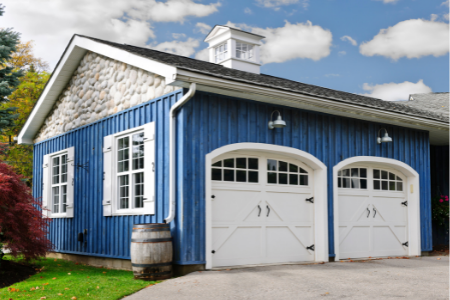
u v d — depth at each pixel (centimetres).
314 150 814
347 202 887
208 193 664
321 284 541
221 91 672
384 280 577
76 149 975
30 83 2052
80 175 943
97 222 860
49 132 1127
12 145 1933
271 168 775
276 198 772
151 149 716
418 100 1484
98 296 506
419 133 1023
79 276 666
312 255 805
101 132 883
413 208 989
